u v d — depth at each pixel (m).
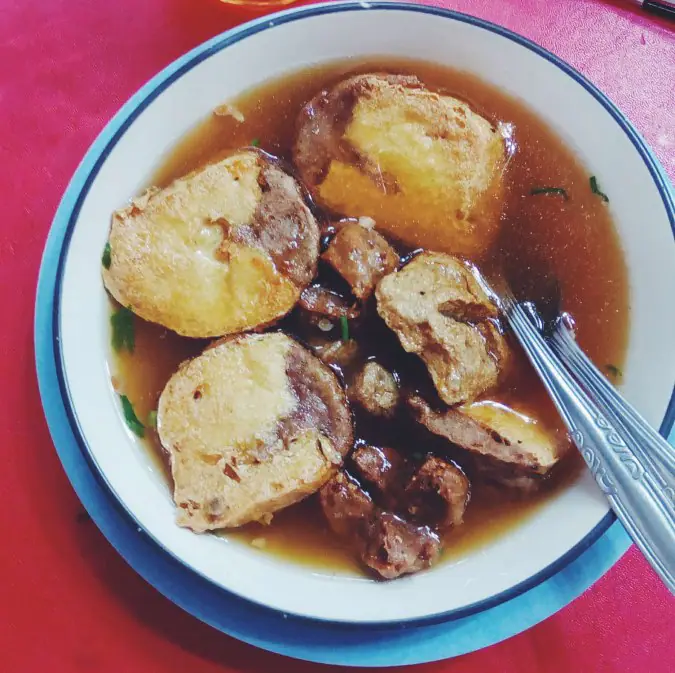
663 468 0.18
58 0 0.25
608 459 0.18
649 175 0.21
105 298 0.21
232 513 0.19
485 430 0.20
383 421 0.21
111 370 0.21
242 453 0.20
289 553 0.20
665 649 0.20
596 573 0.19
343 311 0.21
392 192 0.22
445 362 0.21
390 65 0.23
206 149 0.23
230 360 0.20
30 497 0.20
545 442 0.20
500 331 0.22
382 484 0.20
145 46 0.25
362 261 0.21
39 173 0.23
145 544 0.18
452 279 0.21
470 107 0.23
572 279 0.22
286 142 0.23
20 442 0.21
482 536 0.20
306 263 0.21
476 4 0.26
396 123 0.22
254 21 0.22
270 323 0.21
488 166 0.23
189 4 0.25
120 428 0.20
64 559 0.20
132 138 0.21
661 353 0.20
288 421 0.20
